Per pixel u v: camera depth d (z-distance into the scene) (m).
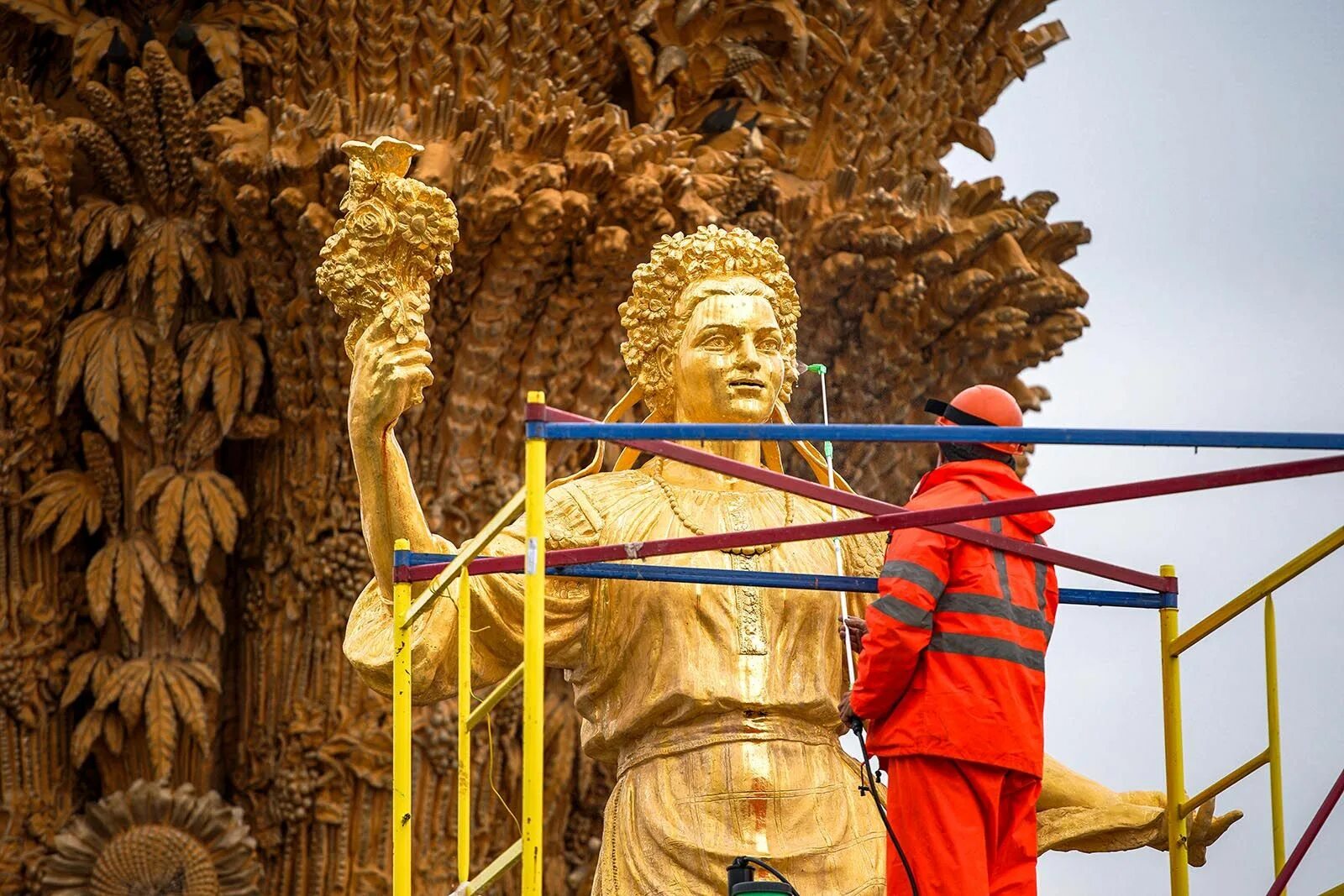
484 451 14.38
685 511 8.59
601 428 6.54
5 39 14.16
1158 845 8.64
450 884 14.01
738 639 8.31
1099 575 7.68
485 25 14.06
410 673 7.77
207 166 14.05
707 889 7.99
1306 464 6.86
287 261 14.05
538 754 6.25
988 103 16.05
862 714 6.86
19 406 14.13
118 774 14.09
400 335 8.11
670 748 8.28
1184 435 6.77
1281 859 7.47
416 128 13.72
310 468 14.44
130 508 14.20
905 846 6.77
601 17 14.44
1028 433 6.73
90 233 14.00
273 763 14.31
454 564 7.29
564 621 8.45
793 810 8.13
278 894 14.20
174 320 14.39
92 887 13.52
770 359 8.81
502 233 13.80
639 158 14.03
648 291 9.01
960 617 6.84
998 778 6.76
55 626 14.23
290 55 14.12
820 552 8.64
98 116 14.02
